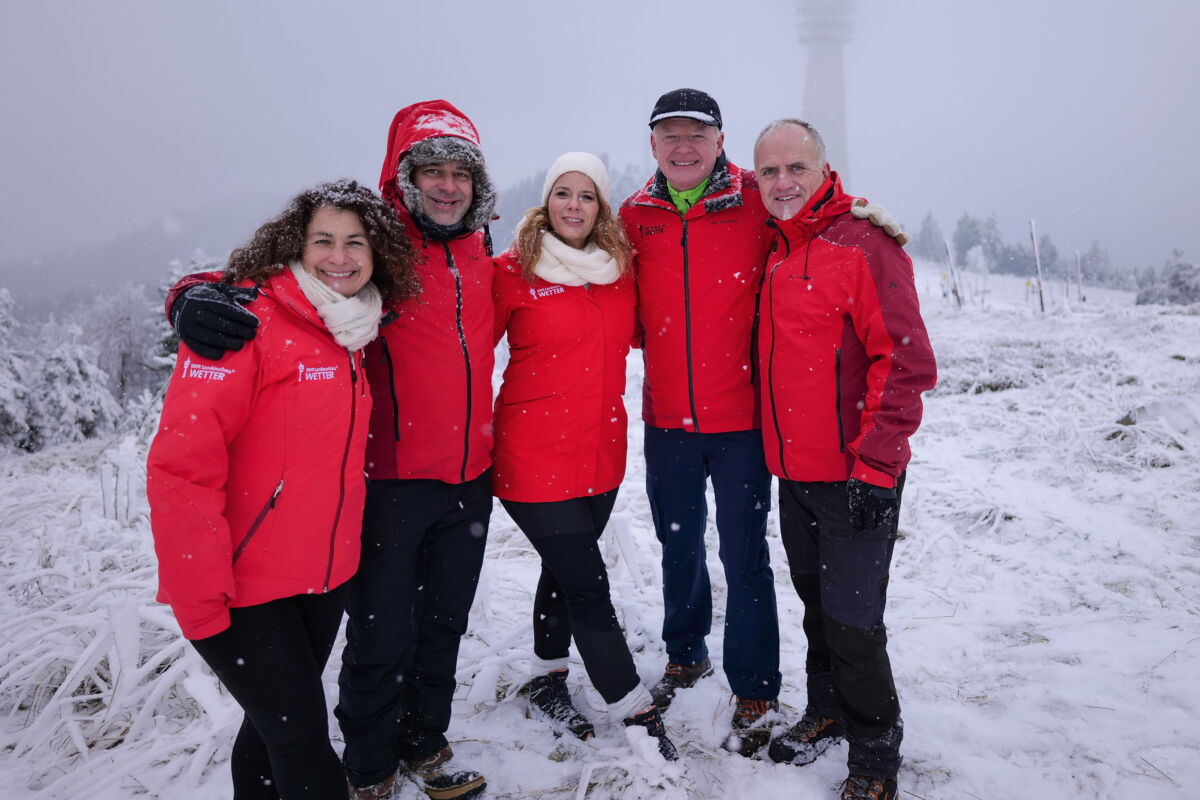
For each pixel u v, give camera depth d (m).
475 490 2.45
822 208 2.31
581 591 2.52
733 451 2.70
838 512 2.28
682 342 2.70
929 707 2.66
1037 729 2.48
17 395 19.23
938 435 6.10
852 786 2.19
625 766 2.34
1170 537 3.88
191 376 1.74
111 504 4.90
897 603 3.51
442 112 2.35
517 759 2.50
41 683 2.90
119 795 2.32
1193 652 2.83
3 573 4.11
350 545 2.03
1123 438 5.25
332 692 2.78
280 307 1.90
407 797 2.37
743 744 2.54
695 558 2.84
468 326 2.34
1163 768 2.24
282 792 1.89
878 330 2.17
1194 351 7.70
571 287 2.53
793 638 3.28
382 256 2.06
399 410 2.23
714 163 2.72
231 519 1.85
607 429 2.63
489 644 3.25
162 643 3.13
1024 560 3.80
